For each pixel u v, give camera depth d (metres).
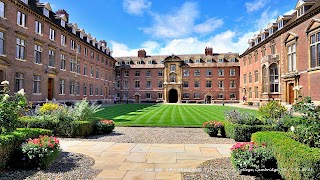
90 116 12.06
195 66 54.84
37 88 23.55
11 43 19.59
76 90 32.75
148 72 57.19
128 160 6.36
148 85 57.06
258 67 36.66
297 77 24.86
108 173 5.28
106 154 7.01
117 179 4.91
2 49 18.77
